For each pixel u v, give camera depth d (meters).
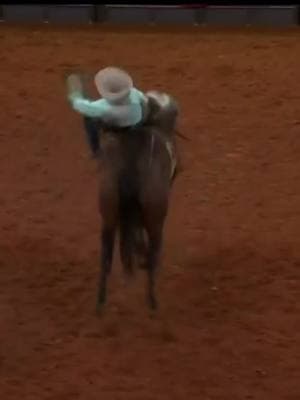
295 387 12.45
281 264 16.31
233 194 19.72
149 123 14.12
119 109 13.55
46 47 32.31
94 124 14.20
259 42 33.28
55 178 20.75
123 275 15.46
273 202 19.28
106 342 13.62
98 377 12.66
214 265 16.28
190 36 34.47
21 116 24.91
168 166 13.95
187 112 25.12
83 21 37.56
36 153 22.31
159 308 14.63
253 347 13.51
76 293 15.20
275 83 27.70
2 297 15.07
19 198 19.55
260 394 12.27
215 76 28.52
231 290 15.34
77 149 22.58
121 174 13.33
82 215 18.61
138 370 12.86
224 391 12.32
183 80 28.12
